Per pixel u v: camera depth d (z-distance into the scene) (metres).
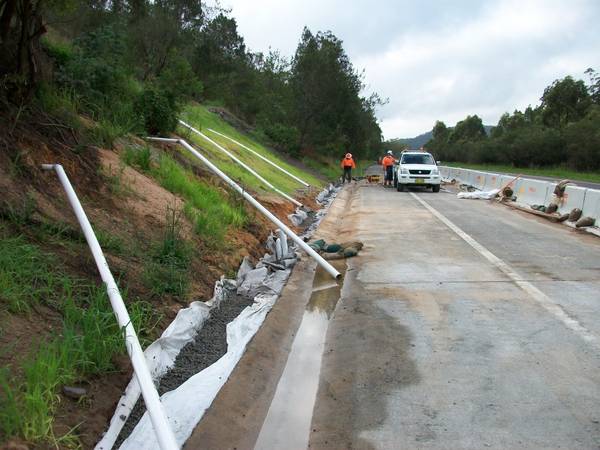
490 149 70.44
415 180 24.94
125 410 3.97
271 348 5.82
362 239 11.74
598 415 4.13
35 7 7.32
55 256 5.16
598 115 46.62
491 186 23.06
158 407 3.66
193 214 8.41
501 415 4.16
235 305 7.11
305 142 34.19
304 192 19.44
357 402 4.50
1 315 4.09
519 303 6.86
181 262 6.68
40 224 5.44
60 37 11.95
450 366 5.06
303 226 13.97
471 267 8.84
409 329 6.05
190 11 20.80
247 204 11.59
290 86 33.84
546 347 5.43
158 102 11.73
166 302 5.84
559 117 58.88
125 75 11.59
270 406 4.64
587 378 4.74
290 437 4.15
